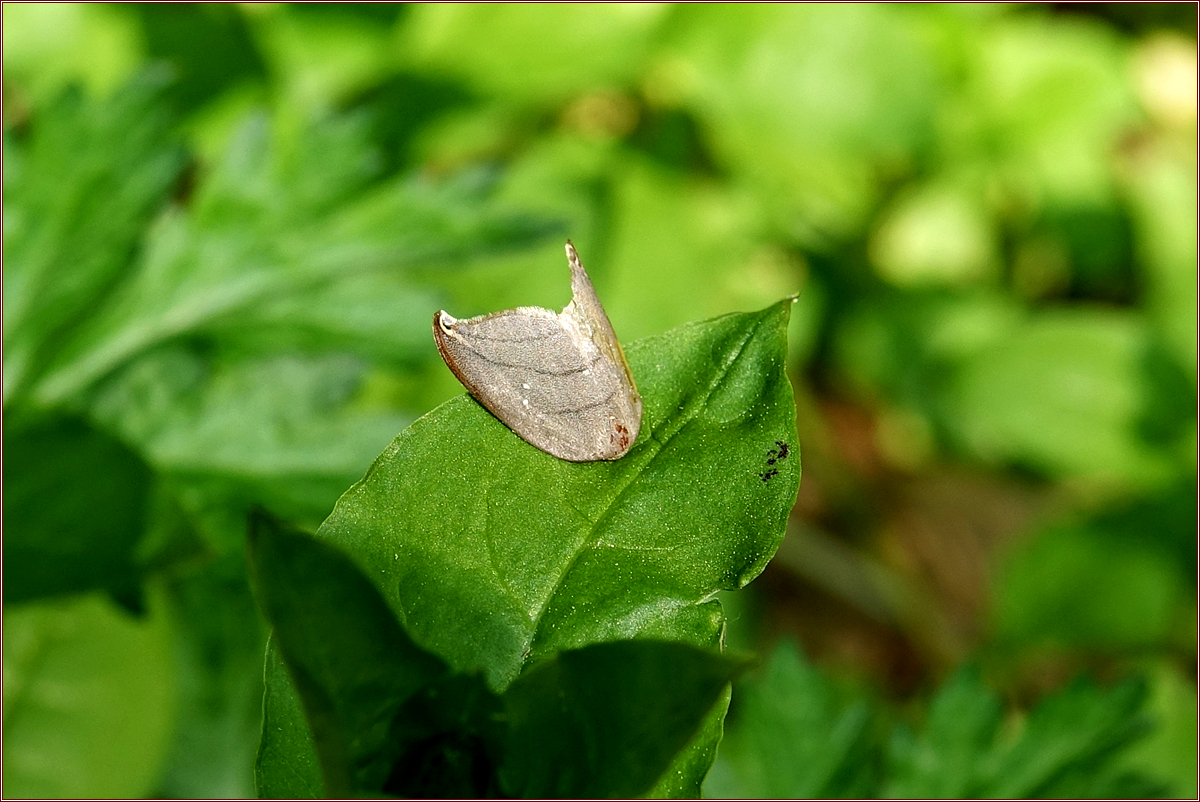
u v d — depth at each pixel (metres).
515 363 0.25
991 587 0.61
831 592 0.62
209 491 0.32
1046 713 0.35
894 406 0.66
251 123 0.37
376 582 0.25
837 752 0.35
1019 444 0.63
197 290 0.36
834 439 0.66
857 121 0.61
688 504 0.25
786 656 0.36
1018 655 0.59
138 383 0.34
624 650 0.24
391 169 0.52
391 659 0.24
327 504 0.32
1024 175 0.67
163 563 0.31
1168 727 0.50
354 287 0.36
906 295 0.65
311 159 0.37
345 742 0.24
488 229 0.38
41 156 0.35
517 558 0.25
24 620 0.31
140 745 0.31
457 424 0.25
